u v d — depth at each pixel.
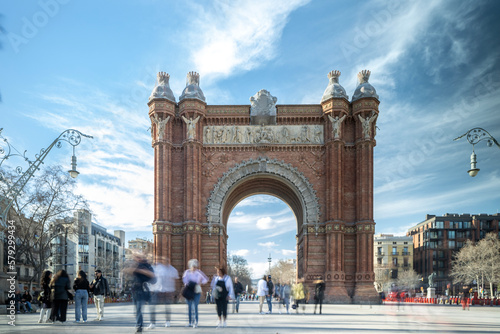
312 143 69.00
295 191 69.06
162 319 31.53
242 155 69.56
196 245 65.56
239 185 72.12
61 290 27.17
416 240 163.12
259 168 69.06
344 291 63.34
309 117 69.56
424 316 36.31
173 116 69.31
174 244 66.69
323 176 68.50
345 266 66.12
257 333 21.42
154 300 24.66
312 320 30.53
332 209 65.75
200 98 69.19
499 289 118.88
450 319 34.00
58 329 23.58
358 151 67.50
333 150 67.00
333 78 70.50
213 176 69.06
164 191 66.44
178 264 66.12
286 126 69.81
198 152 68.44
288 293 41.19
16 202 68.62
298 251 76.69
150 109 69.06
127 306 61.47
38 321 30.50
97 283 30.78
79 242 159.12
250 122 70.25
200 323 27.78
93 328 24.08
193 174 67.19
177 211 67.75
